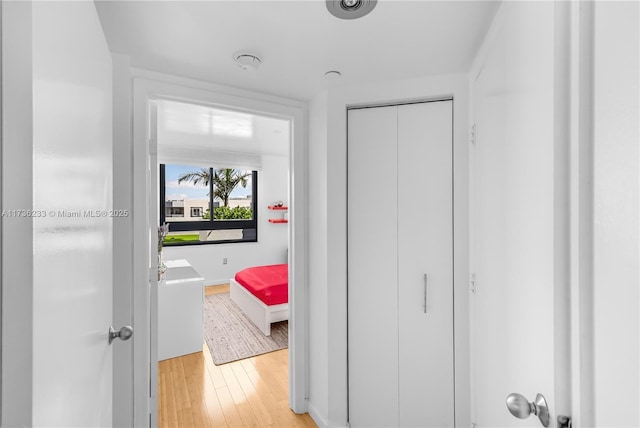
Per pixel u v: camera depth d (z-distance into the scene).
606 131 0.46
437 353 1.62
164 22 1.15
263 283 3.56
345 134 1.75
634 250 0.40
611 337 0.45
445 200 1.62
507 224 0.91
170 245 5.15
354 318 1.75
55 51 0.55
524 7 0.75
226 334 3.31
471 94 1.49
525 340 0.76
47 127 0.51
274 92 1.83
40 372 0.49
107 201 0.98
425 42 1.28
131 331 1.04
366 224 1.74
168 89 1.58
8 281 0.42
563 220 0.57
